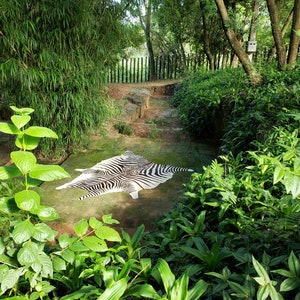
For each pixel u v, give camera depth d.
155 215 2.79
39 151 4.18
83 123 4.16
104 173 3.67
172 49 9.95
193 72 7.75
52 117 3.95
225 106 4.18
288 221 1.33
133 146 4.58
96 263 1.29
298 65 3.71
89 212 2.84
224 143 3.66
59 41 3.59
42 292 1.07
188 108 5.20
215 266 1.25
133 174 3.64
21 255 0.93
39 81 3.71
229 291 1.04
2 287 0.95
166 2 6.42
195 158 4.16
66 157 4.19
